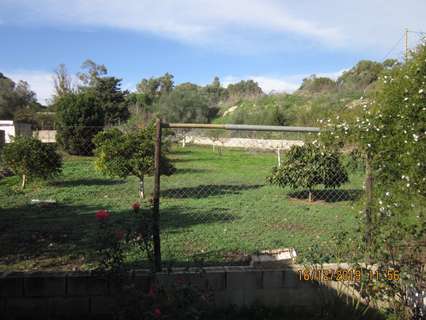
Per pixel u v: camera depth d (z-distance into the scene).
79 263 4.66
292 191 10.57
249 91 43.06
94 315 3.34
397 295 3.31
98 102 17.94
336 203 9.05
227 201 9.15
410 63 4.09
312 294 3.56
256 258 3.62
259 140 20.69
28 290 3.30
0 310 3.28
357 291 3.54
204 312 3.08
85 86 35.16
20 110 32.84
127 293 2.93
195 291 3.00
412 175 3.35
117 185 11.30
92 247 5.25
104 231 4.14
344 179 9.34
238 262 4.67
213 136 22.17
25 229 6.27
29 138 10.95
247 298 3.50
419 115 3.60
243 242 5.62
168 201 9.09
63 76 34.41
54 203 8.49
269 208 8.38
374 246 3.35
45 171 10.70
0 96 35.62
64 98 17.58
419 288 3.26
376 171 3.63
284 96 34.59
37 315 3.31
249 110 34.88
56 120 17.66
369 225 3.45
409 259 3.27
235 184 11.89
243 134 25.41
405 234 3.21
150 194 10.05
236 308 3.47
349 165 4.32
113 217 7.15
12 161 10.40
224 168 15.87
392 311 3.25
